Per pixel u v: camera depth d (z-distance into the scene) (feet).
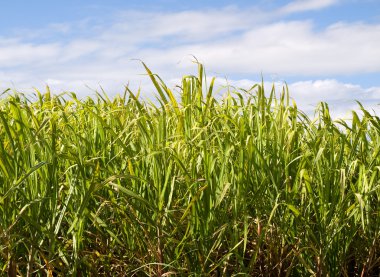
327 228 9.37
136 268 8.93
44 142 8.39
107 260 9.20
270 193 9.53
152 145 9.34
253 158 9.52
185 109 10.52
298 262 9.72
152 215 9.00
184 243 8.50
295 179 9.69
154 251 8.61
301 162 9.61
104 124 9.36
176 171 9.71
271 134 10.62
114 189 9.11
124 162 9.87
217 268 9.27
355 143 10.41
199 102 11.08
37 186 8.56
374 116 10.61
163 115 9.95
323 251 9.26
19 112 8.63
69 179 9.11
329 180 9.81
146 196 9.32
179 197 9.59
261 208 9.64
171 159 9.29
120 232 9.66
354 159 10.71
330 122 10.52
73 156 8.47
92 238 9.51
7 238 7.81
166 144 9.46
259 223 9.34
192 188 8.89
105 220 9.50
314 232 9.96
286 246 9.51
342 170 9.37
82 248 8.93
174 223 9.00
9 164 8.05
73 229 8.86
